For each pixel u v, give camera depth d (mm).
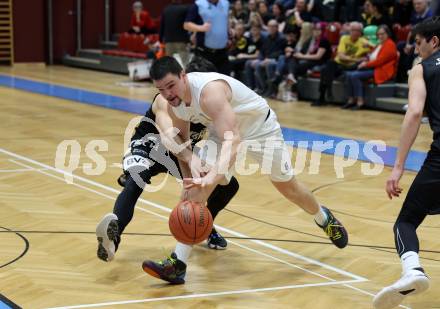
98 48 28906
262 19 21047
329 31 19672
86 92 19438
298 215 8047
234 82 5746
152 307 5266
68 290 5551
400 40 18031
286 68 18234
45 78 23016
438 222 8031
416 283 4863
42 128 13461
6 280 5707
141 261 6344
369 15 18031
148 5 29406
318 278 6055
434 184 5152
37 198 8430
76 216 7711
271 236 7242
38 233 7043
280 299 5523
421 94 5133
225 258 6531
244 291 5688
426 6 16938
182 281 5809
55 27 28125
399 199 8906
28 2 27172
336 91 17516
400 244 5176
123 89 20391
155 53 22141
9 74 24109
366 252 6820
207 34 14797
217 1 14789
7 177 9445
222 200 6652
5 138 12344
